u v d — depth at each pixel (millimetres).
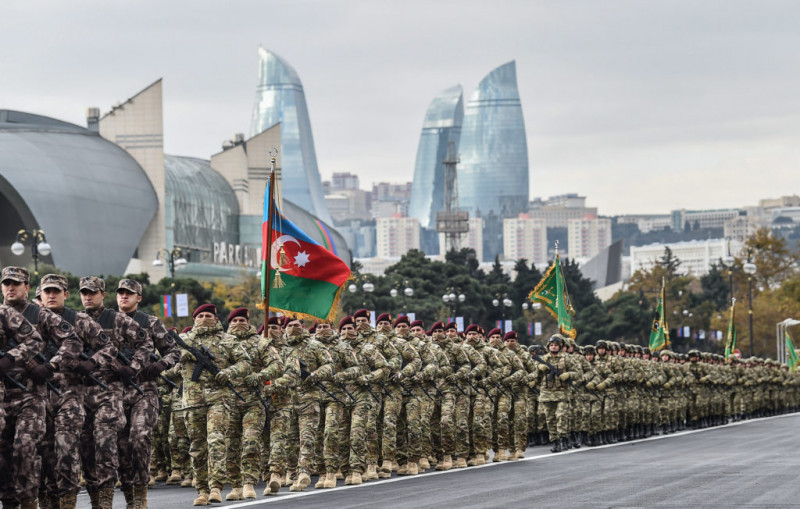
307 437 22422
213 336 20438
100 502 16500
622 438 37469
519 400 29516
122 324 17234
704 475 23594
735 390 56406
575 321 173500
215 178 179000
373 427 24562
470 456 28469
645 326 168000
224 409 20125
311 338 23281
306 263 24891
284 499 20031
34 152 143250
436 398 26891
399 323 26469
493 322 154500
